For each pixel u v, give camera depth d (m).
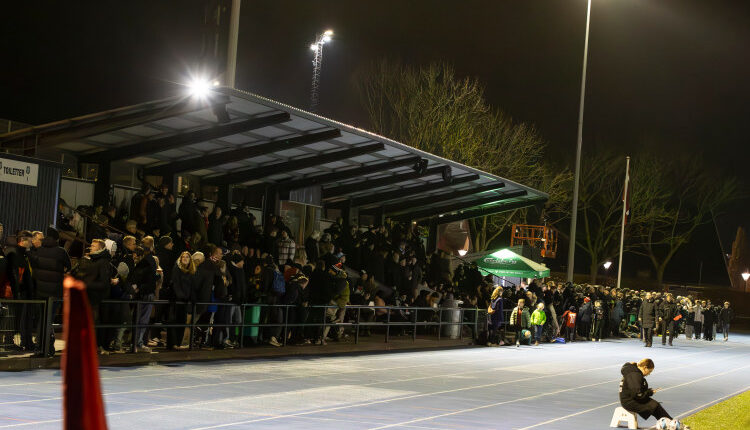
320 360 17.41
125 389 11.41
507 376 16.81
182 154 20.86
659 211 67.00
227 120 16.70
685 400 14.65
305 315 19.12
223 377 13.48
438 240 34.72
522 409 11.96
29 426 8.23
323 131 20.20
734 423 11.84
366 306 21.00
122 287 14.35
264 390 12.26
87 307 1.12
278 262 21.52
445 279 31.09
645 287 71.31
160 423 8.96
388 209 31.12
